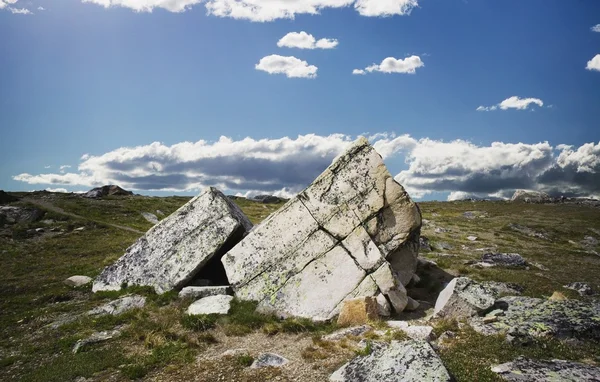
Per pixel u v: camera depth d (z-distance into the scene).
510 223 58.19
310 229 19.19
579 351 11.68
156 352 13.07
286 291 18.19
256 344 13.79
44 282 25.02
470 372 10.20
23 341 15.57
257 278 18.88
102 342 14.49
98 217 57.41
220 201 22.17
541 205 87.81
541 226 53.88
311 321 15.88
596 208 80.06
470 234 47.59
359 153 19.84
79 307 19.23
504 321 14.05
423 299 19.84
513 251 36.09
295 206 19.75
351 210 19.05
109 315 17.31
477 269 26.47
